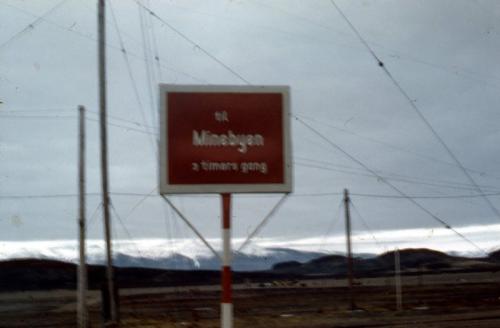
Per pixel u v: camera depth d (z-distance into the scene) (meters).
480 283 108.88
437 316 42.66
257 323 41.00
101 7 36.72
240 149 18.08
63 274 141.00
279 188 18.02
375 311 49.72
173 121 17.95
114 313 35.69
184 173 17.84
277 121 18.22
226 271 17.95
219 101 18.12
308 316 46.44
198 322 42.03
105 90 36.72
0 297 95.50
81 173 36.31
